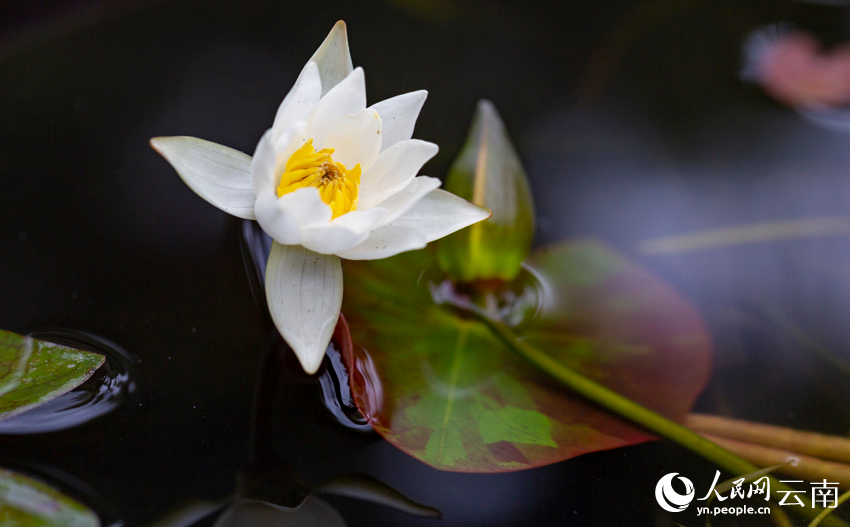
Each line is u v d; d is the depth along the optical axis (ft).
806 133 1.62
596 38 1.70
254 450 1.37
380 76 1.59
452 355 1.43
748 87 1.65
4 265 1.42
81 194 1.47
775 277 1.52
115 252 1.44
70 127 1.51
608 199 1.56
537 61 1.64
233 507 1.35
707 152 1.59
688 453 1.41
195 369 1.40
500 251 1.46
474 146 1.47
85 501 1.34
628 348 1.46
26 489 1.32
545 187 1.56
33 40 1.55
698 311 1.50
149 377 1.39
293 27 1.61
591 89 1.63
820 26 1.77
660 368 1.45
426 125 1.56
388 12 1.65
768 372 1.46
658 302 1.49
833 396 1.45
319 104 1.39
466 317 1.46
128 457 1.36
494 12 1.71
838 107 1.63
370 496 1.36
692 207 1.56
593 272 1.51
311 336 1.37
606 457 1.40
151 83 1.54
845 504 1.38
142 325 1.41
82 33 1.57
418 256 1.49
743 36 1.74
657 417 1.41
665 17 1.77
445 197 1.42
